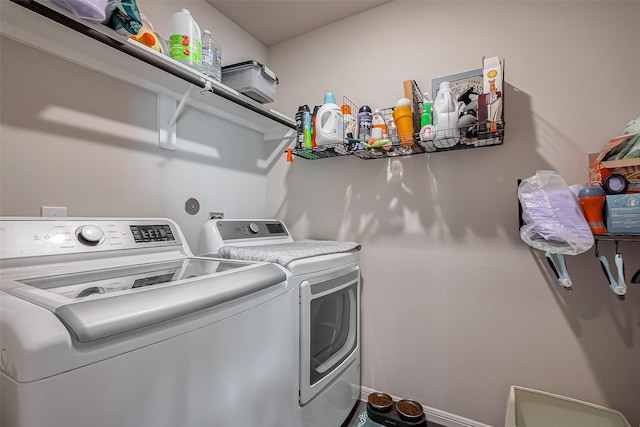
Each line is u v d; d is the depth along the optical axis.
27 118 1.05
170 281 0.81
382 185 1.82
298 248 1.45
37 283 0.79
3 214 1.00
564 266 1.22
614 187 1.05
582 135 1.33
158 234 1.26
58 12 0.86
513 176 1.47
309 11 1.91
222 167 1.87
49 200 1.10
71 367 0.50
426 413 1.65
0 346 0.50
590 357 1.30
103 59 1.21
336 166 1.97
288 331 1.09
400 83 1.77
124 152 1.34
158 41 1.24
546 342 1.39
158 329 0.63
